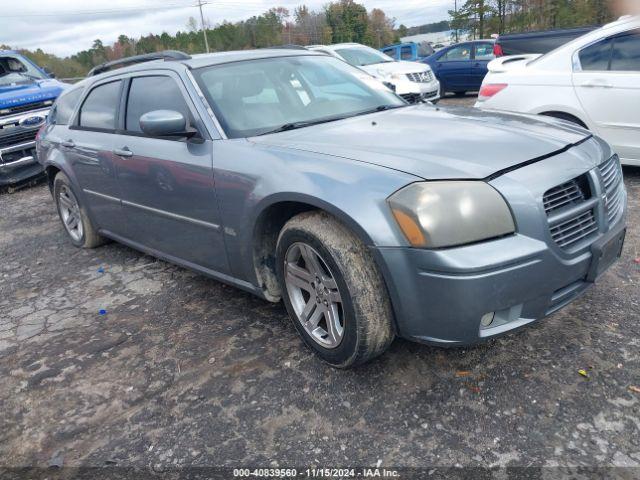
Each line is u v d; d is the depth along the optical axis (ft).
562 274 7.53
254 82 11.23
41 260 16.28
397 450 7.10
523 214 7.22
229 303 11.79
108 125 13.25
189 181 10.30
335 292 8.22
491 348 8.98
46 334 11.41
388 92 12.82
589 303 10.04
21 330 11.74
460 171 7.36
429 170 7.43
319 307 8.70
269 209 8.91
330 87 11.99
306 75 12.03
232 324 10.84
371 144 8.66
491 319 7.41
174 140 10.83
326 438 7.45
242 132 10.04
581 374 8.11
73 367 9.96
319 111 11.09
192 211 10.59
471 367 8.56
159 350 10.19
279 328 10.46
